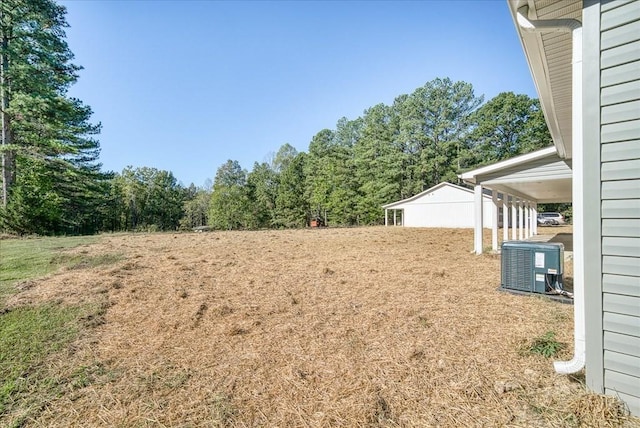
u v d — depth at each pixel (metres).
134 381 2.23
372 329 3.11
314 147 35.50
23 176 14.73
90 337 3.01
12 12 13.02
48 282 4.91
